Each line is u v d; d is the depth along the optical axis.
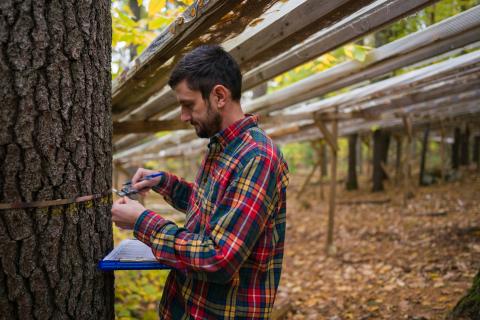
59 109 1.24
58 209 1.25
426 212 7.43
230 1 1.17
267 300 1.24
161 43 1.57
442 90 4.66
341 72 3.01
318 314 3.46
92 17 1.33
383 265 4.63
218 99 1.18
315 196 12.02
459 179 10.88
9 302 1.20
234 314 1.20
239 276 1.21
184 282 1.29
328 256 5.43
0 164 1.16
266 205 1.12
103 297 1.42
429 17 4.83
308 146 19.86
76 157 1.29
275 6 1.39
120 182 11.94
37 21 1.18
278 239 1.28
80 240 1.32
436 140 15.62
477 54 2.96
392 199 9.53
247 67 2.31
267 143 1.19
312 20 1.64
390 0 1.76
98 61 1.37
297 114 4.96
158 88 2.42
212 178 1.23
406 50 2.50
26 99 1.17
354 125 8.57
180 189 1.60
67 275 1.29
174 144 7.10
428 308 3.16
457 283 3.60
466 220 6.29
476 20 2.13
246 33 1.96
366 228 6.89
